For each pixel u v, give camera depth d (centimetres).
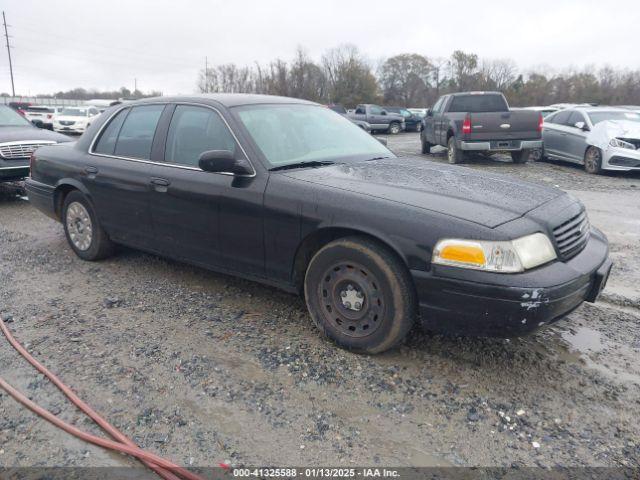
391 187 321
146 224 429
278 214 336
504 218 284
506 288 265
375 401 278
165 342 341
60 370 306
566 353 329
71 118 2845
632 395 284
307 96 5228
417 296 292
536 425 259
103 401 277
